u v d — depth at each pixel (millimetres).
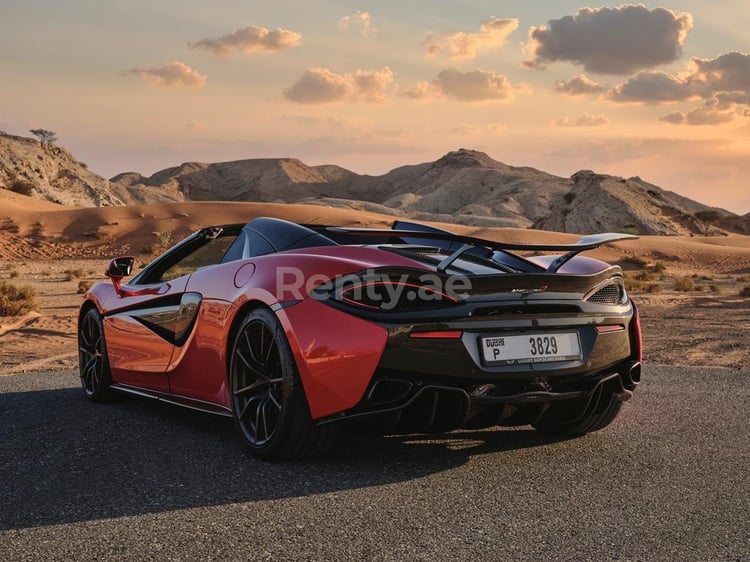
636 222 191000
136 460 3578
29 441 4023
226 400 3914
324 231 4078
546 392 3449
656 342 10250
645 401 5316
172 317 4379
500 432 4238
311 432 3381
